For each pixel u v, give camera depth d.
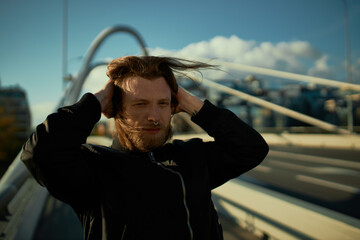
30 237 2.63
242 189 3.12
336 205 4.62
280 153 14.33
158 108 0.92
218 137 1.10
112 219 0.87
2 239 1.96
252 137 1.09
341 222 1.74
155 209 0.88
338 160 11.06
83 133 0.88
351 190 5.79
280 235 2.41
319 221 1.93
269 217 2.58
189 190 0.95
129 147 0.99
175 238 0.87
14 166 2.57
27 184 3.54
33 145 0.81
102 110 0.94
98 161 0.97
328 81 8.06
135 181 0.91
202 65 1.04
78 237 2.72
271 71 10.12
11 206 2.54
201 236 0.93
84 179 0.88
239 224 3.18
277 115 32.62
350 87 7.53
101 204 0.90
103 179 0.93
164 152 1.04
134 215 0.87
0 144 43.06
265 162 11.18
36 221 3.01
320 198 5.13
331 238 1.81
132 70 0.90
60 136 0.83
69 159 0.83
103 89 0.95
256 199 2.81
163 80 0.93
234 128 1.09
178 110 1.14
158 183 0.92
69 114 0.87
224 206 3.56
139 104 0.90
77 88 15.37
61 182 0.84
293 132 31.22
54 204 3.74
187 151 1.06
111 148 1.01
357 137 14.32
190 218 0.91
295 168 9.44
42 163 0.80
